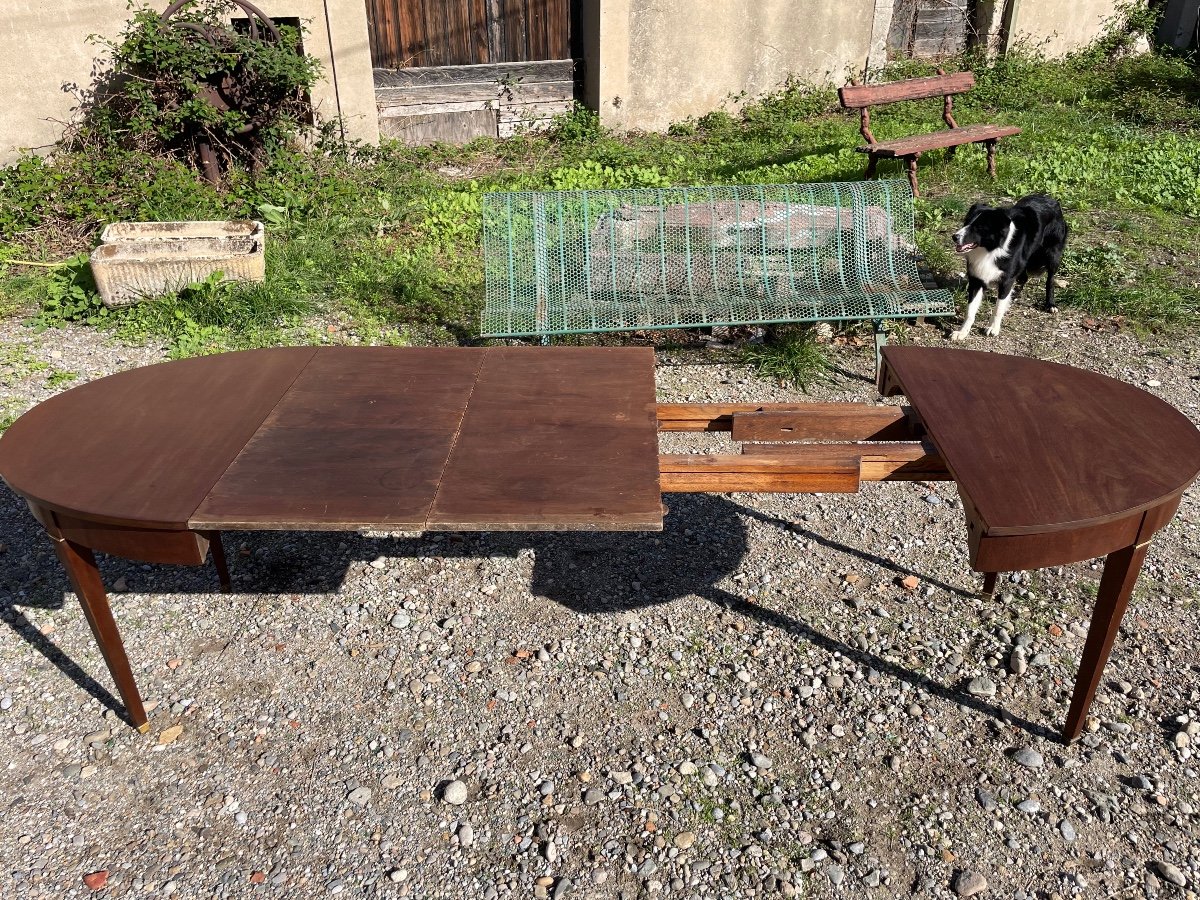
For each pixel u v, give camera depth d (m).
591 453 2.68
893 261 5.40
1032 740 2.95
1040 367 3.17
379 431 2.81
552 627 3.45
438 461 2.64
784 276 5.36
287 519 2.37
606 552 3.86
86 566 2.67
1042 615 3.48
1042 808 2.72
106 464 2.63
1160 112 10.05
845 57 10.95
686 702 3.11
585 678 3.21
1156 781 2.80
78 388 3.11
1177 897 2.47
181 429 2.83
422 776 2.85
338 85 8.64
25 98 7.50
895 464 2.76
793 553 3.85
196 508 2.41
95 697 3.14
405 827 2.69
